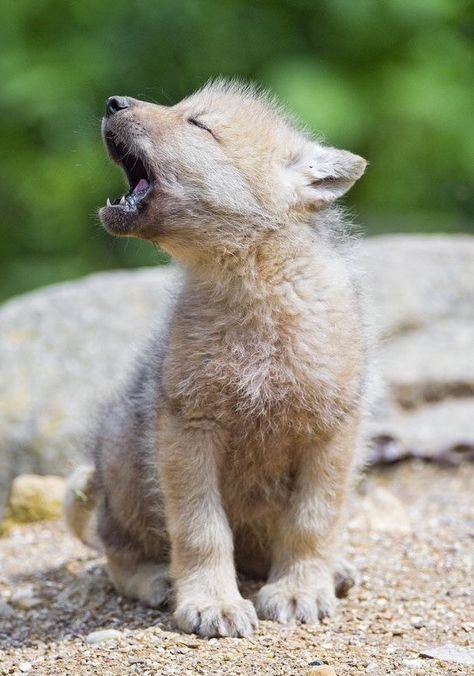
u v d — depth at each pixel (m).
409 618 9.47
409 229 23.88
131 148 9.90
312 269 9.52
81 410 14.65
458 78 22.98
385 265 18.44
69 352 15.79
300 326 9.34
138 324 16.27
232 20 23.59
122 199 9.91
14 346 16.03
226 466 9.60
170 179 9.74
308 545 9.57
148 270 18.22
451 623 9.34
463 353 16.72
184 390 9.30
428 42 23.31
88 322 16.33
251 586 10.33
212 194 9.65
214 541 9.28
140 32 23.20
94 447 11.05
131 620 9.67
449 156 23.03
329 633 9.05
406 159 23.16
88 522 11.44
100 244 24.25
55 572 11.40
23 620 9.98
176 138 9.81
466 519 12.64
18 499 13.43
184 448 9.30
